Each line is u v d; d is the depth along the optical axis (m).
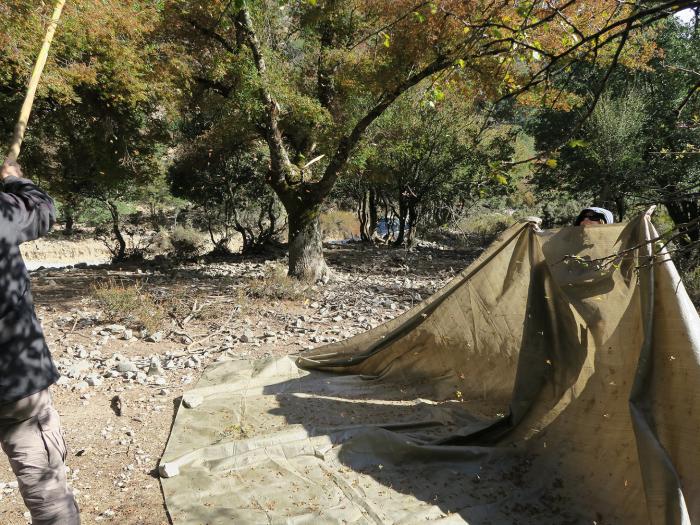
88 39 10.07
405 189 23.89
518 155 22.50
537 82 3.10
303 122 14.99
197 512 3.81
